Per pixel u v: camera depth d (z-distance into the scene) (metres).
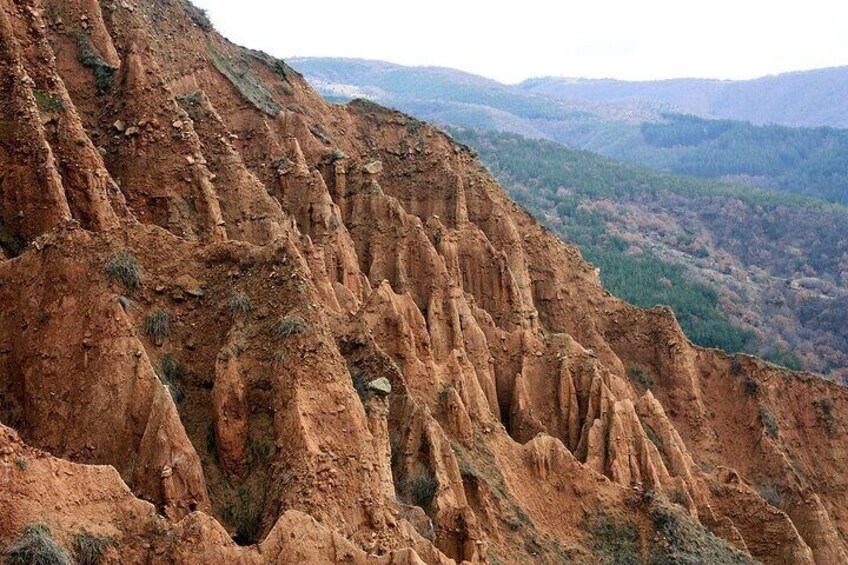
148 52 50.00
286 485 27.53
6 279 30.41
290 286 31.02
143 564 22.31
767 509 52.91
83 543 21.53
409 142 69.81
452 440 43.06
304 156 60.53
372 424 32.50
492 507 40.59
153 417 26.97
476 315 57.28
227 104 59.41
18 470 21.55
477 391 47.69
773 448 64.56
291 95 67.81
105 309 28.92
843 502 66.31
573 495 45.31
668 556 43.28
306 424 28.52
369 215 59.31
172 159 43.44
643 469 50.62
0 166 35.16
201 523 23.17
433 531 32.81
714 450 64.94
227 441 28.69
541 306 69.00
